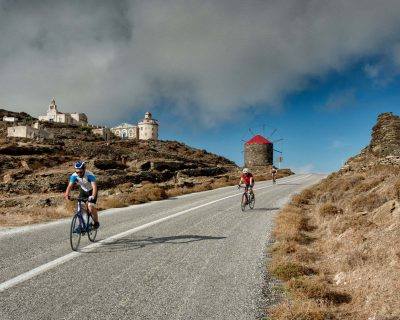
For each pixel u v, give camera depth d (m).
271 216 15.46
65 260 7.65
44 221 14.24
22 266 7.16
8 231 11.35
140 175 54.91
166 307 5.45
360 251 7.68
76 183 9.12
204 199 24.05
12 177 51.44
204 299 5.82
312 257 8.46
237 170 82.50
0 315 4.92
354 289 6.32
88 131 134.50
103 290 6.02
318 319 5.17
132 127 158.88
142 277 6.76
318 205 17.84
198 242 9.88
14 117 140.50
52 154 71.75
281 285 6.66
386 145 31.52
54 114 154.75
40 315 4.97
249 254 8.73
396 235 7.70
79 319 4.91
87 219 9.12
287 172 73.69
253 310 5.49
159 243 9.62
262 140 89.19
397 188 10.91
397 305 5.34
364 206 12.05
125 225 12.53
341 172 29.33
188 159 94.12
